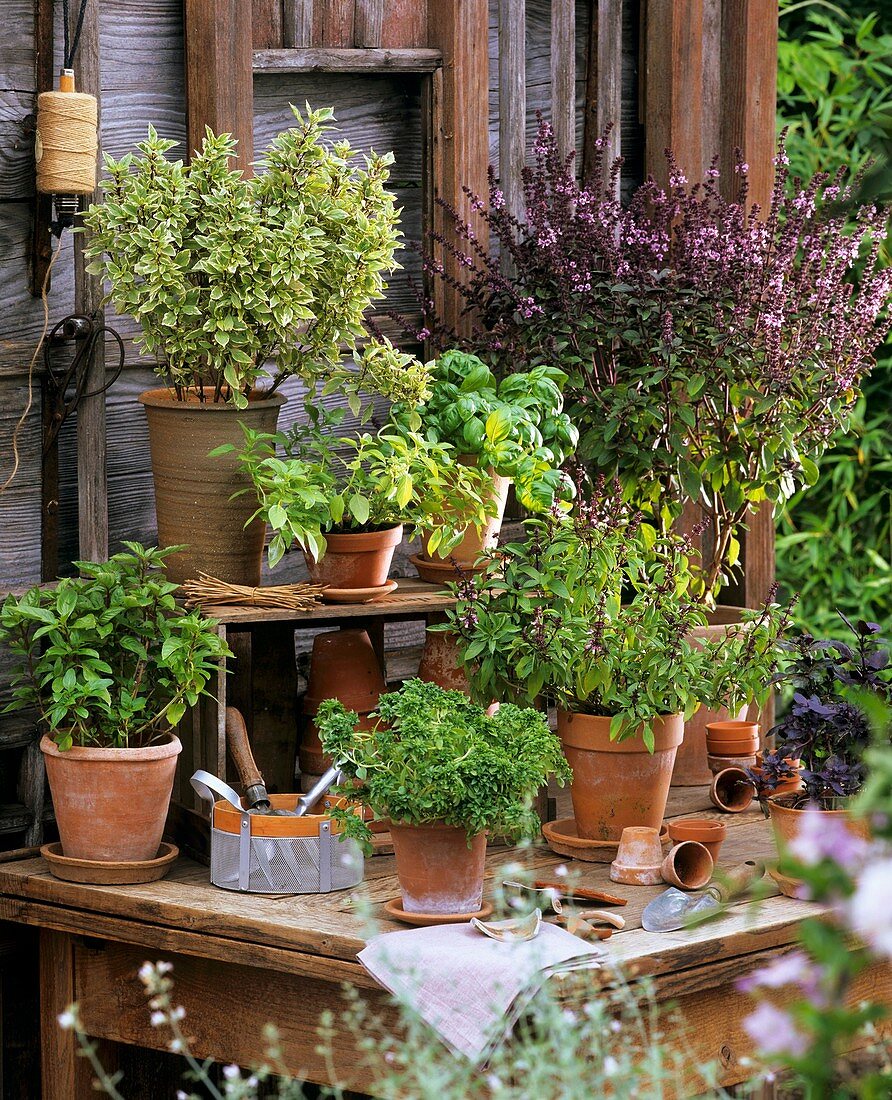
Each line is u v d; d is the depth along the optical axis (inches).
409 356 131.6
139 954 119.3
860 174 152.5
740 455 150.9
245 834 115.0
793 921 109.7
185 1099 86.4
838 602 251.8
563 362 148.8
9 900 122.2
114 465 137.4
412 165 155.6
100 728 122.5
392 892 115.8
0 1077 133.9
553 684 125.0
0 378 128.7
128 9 134.2
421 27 153.9
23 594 130.6
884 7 256.2
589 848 125.2
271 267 120.6
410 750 104.0
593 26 167.3
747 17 169.5
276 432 130.0
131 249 120.5
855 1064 87.4
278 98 145.9
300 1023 110.0
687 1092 106.7
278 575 147.9
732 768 140.3
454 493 131.1
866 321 152.1
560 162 155.7
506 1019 95.0
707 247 148.5
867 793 49.4
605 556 123.9
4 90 126.5
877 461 247.9
